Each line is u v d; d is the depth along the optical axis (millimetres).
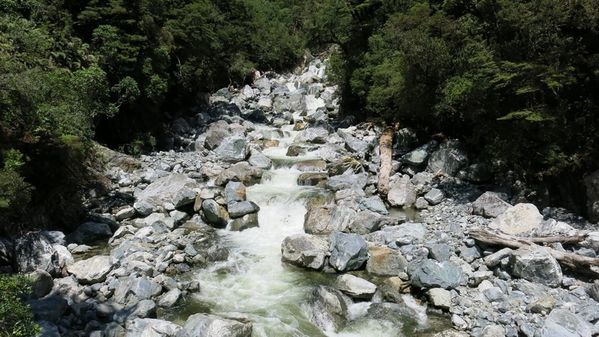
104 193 17312
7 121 12664
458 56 16922
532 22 14320
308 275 12352
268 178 19125
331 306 10516
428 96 19141
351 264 12414
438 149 19203
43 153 13898
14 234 12617
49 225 14031
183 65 30469
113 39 21641
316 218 15281
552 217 14445
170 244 13797
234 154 21922
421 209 16500
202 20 32250
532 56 14781
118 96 22203
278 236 15047
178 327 9492
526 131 15148
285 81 45094
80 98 16266
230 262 13047
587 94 14758
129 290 10844
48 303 9742
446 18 17547
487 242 12484
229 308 10734
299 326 10070
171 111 31438
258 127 28656
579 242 12148
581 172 14578
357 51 29125
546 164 15250
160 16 28734
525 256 11195
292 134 26906
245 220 15609
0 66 13047
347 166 19500
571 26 14297
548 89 14625
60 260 11742
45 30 18875
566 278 11094
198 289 11531
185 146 25406
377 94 23359
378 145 22656
